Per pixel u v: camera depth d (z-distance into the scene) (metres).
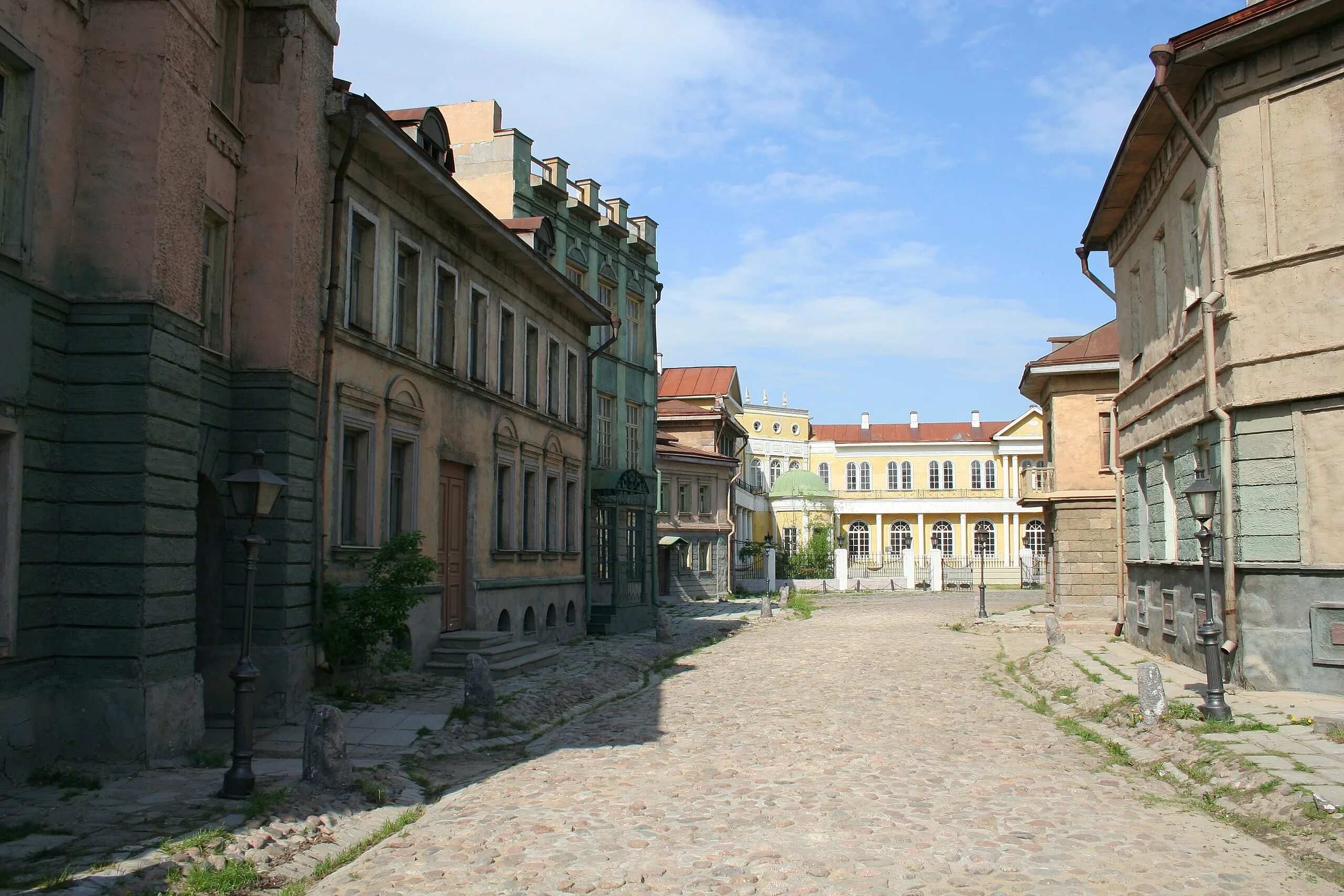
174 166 10.82
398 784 10.16
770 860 7.47
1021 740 12.78
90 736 10.11
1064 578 30.25
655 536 34.59
